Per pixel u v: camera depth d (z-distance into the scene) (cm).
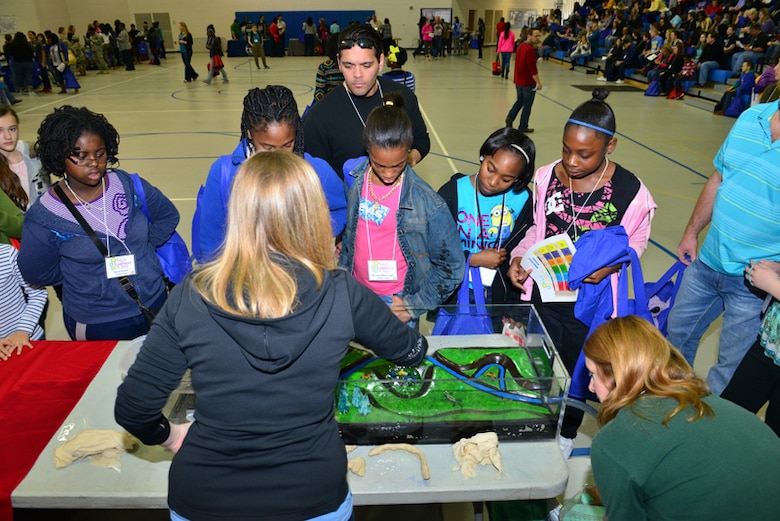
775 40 988
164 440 110
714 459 102
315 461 98
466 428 137
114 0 2023
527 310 175
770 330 178
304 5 2150
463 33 2245
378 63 238
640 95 1153
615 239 187
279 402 94
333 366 97
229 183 177
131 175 199
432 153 687
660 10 1595
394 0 2192
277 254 94
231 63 1900
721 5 1393
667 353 114
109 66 1766
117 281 192
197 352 93
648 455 104
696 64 1075
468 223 209
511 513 171
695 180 575
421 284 199
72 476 128
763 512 100
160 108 1047
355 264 204
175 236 218
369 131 166
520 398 133
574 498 157
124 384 98
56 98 1196
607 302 196
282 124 162
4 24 1560
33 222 179
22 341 177
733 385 194
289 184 93
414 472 130
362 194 192
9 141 248
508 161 185
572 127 182
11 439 139
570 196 202
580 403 161
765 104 184
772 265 176
